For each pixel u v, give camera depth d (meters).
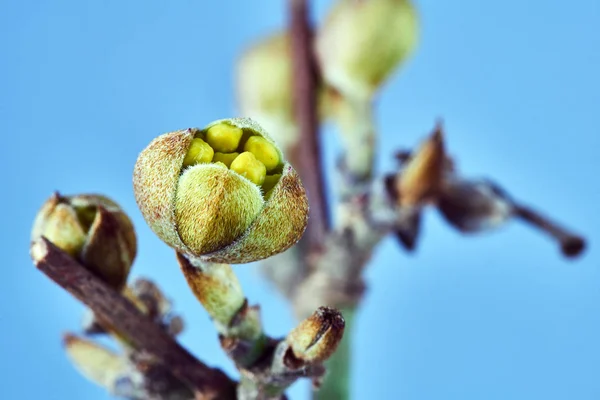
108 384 0.08
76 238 0.07
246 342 0.07
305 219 0.07
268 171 0.07
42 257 0.07
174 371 0.07
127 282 0.07
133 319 0.07
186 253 0.07
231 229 0.07
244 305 0.07
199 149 0.07
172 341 0.07
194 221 0.07
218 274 0.07
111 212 0.07
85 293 0.07
